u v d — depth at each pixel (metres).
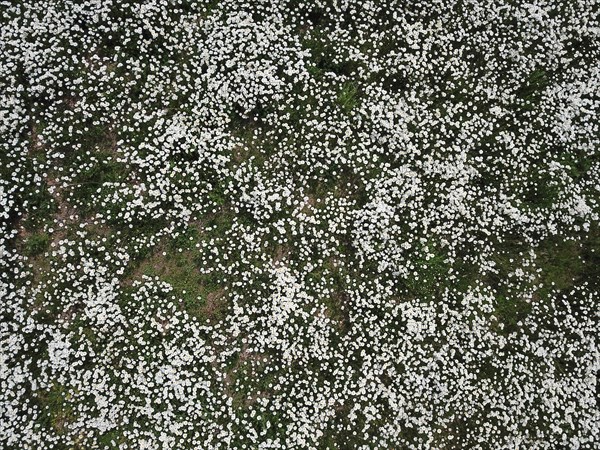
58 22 4.34
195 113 4.44
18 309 4.19
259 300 4.42
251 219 4.50
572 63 4.89
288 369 4.39
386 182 4.58
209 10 4.51
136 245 4.39
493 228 4.72
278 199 4.49
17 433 4.07
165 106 4.45
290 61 4.54
